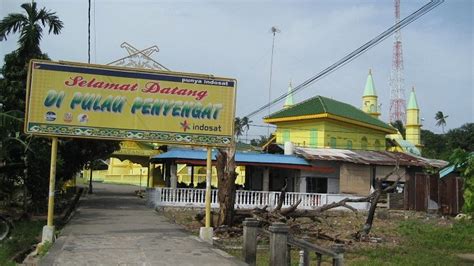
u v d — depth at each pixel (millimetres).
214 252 12172
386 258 15125
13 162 20516
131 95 14656
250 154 30531
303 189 31266
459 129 77500
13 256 13016
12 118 18156
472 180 14141
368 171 32094
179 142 14969
